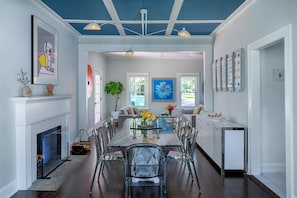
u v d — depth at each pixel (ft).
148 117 12.84
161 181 9.61
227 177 12.30
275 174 12.60
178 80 33.63
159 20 15.66
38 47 12.48
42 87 13.30
